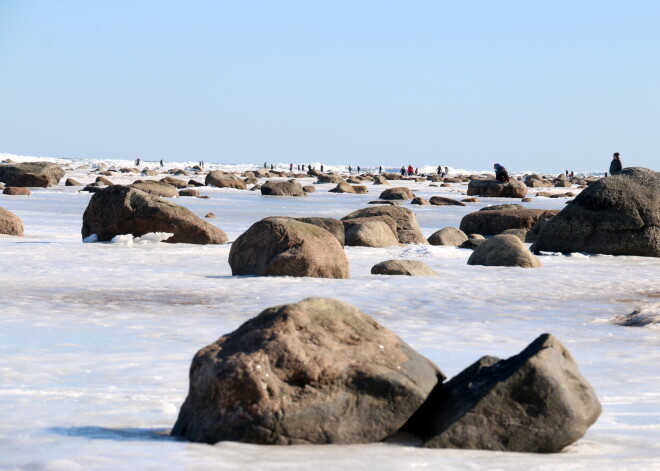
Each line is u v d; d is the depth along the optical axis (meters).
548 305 30.52
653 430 13.72
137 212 54.28
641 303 31.48
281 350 12.30
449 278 38.22
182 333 22.83
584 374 18.44
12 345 20.41
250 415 11.88
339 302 13.47
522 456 11.84
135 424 13.33
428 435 12.44
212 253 48.31
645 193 54.09
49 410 14.01
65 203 99.00
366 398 12.31
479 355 20.28
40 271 37.69
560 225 54.53
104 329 23.28
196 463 10.73
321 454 11.47
